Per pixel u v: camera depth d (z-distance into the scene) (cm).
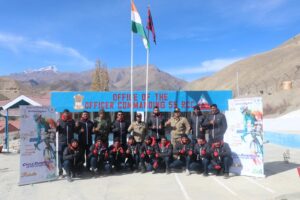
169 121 1322
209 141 1255
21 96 2192
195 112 1293
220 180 1164
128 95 1981
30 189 1094
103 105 1989
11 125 3784
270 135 2583
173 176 1234
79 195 1012
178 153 1277
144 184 1123
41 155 1189
